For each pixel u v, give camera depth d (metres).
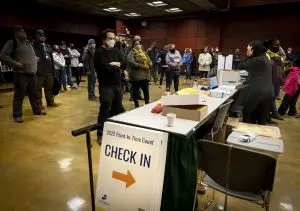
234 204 2.06
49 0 8.88
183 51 12.84
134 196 1.51
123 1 9.12
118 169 1.57
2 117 4.41
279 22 10.40
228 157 1.38
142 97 6.17
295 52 9.82
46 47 4.80
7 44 3.77
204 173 1.68
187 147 1.48
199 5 9.86
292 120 4.66
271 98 2.96
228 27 11.58
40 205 1.96
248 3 10.00
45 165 2.63
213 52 10.38
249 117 3.05
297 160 2.93
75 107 5.23
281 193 2.23
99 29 12.74
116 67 2.91
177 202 1.50
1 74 8.18
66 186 2.24
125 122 1.69
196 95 1.80
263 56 2.91
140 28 13.96
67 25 11.02
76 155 2.89
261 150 1.66
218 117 2.11
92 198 1.62
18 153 2.92
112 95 3.03
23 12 9.16
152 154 1.46
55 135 3.53
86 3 9.45
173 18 12.55
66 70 7.73
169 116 1.59
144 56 4.34
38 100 4.57
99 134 3.22
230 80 3.84
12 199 2.03
